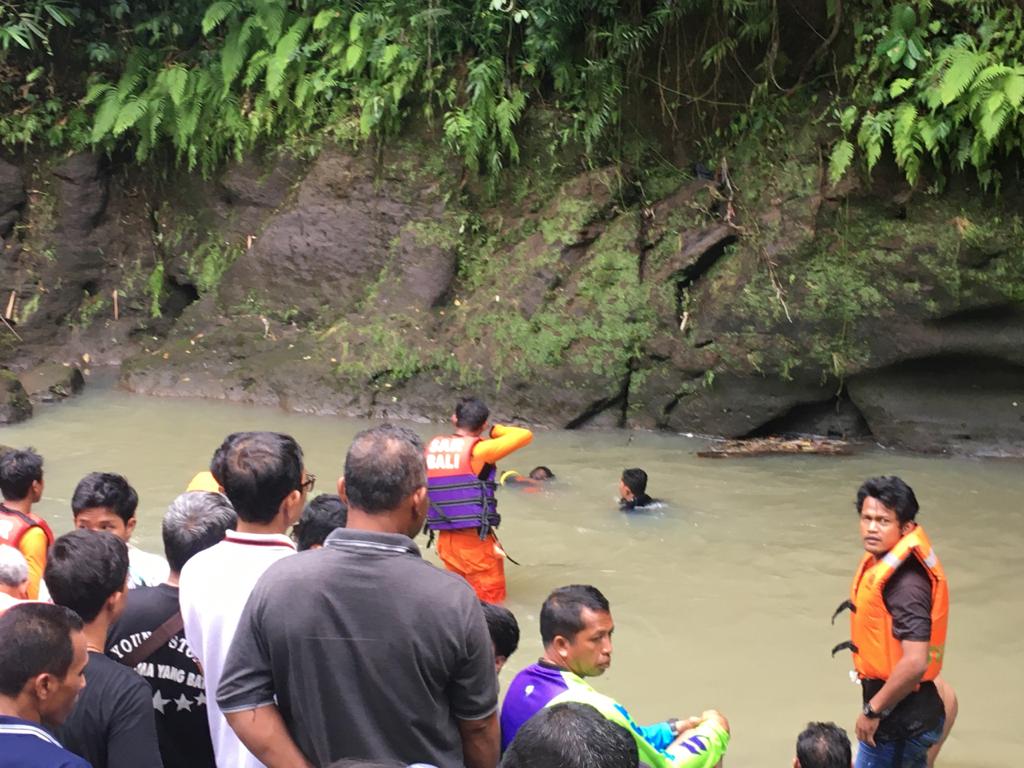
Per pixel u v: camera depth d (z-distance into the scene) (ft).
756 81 40.63
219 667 10.28
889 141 36.40
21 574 12.94
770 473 33.32
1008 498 30.60
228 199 48.21
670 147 42.37
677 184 41.75
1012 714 18.95
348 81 45.32
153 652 11.50
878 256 36.45
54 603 10.43
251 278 45.85
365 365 41.34
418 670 9.00
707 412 38.24
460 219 43.65
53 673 9.20
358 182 44.83
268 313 45.24
